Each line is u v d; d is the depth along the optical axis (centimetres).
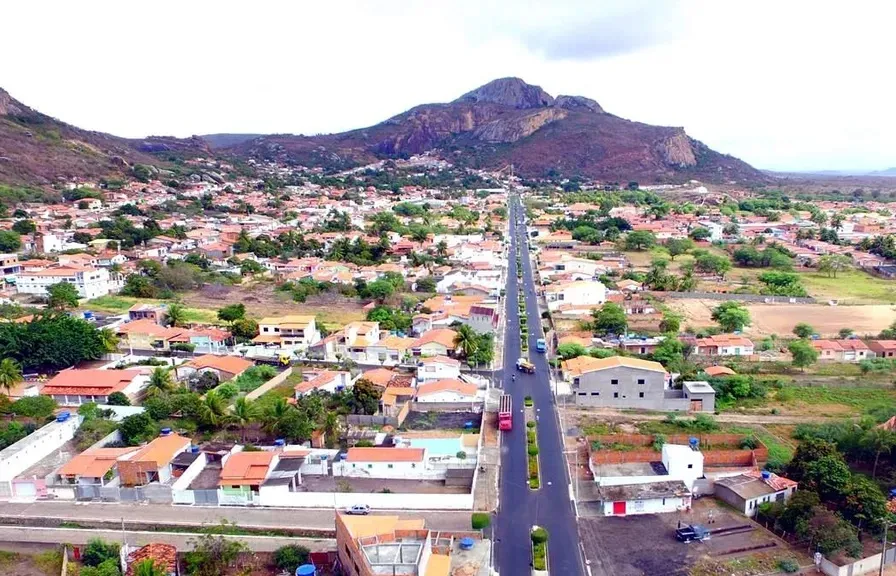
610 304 18650
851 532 7944
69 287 18825
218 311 19175
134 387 12738
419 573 6700
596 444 10938
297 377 14188
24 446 10081
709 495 9581
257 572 7800
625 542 8375
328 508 9219
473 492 9325
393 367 14888
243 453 9925
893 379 14275
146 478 9562
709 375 13762
